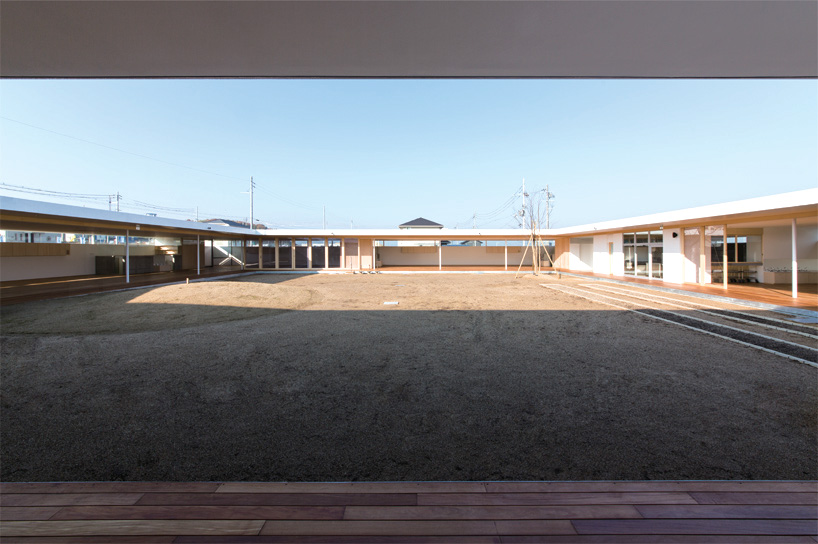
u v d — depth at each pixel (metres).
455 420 3.01
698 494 1.69
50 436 2.75
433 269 21.25
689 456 2.44
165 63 1.70
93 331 6.20
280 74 1.85
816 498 1.66
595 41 1.51
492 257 24.80
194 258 21.39
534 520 1.52
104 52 1.58
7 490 1.73
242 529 1.46
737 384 3.71
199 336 5.84
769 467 2.30
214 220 37.88
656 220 11.60
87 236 19.19
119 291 11.22
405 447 2.59
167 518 1.53
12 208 8.22
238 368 4.30
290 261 24.02
